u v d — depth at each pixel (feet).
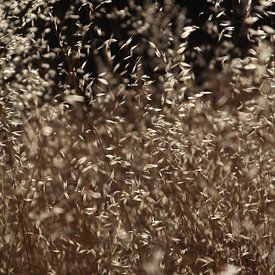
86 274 21.53
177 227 21.34
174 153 21.99
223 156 21.76
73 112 25.23
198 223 21.07
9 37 23.65
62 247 21.94
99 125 23.16
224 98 23.15
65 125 24.06
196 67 27.02
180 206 21.15
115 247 21.20
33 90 24.31
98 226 21.56
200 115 22.58
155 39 23.90
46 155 23.22
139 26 24.31
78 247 20.98
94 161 22.43
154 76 25.54
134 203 22.08
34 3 23.89
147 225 21.72
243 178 21.30
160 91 24.47
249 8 21.27
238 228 20.75
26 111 24.11
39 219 22.09
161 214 21.42
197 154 21.88
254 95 22.58
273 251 20.42
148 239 21.21
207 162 21.72
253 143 21.65
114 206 21.65
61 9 27.30
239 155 21.53
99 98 23.36
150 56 26.37
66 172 23.34
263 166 21.15
